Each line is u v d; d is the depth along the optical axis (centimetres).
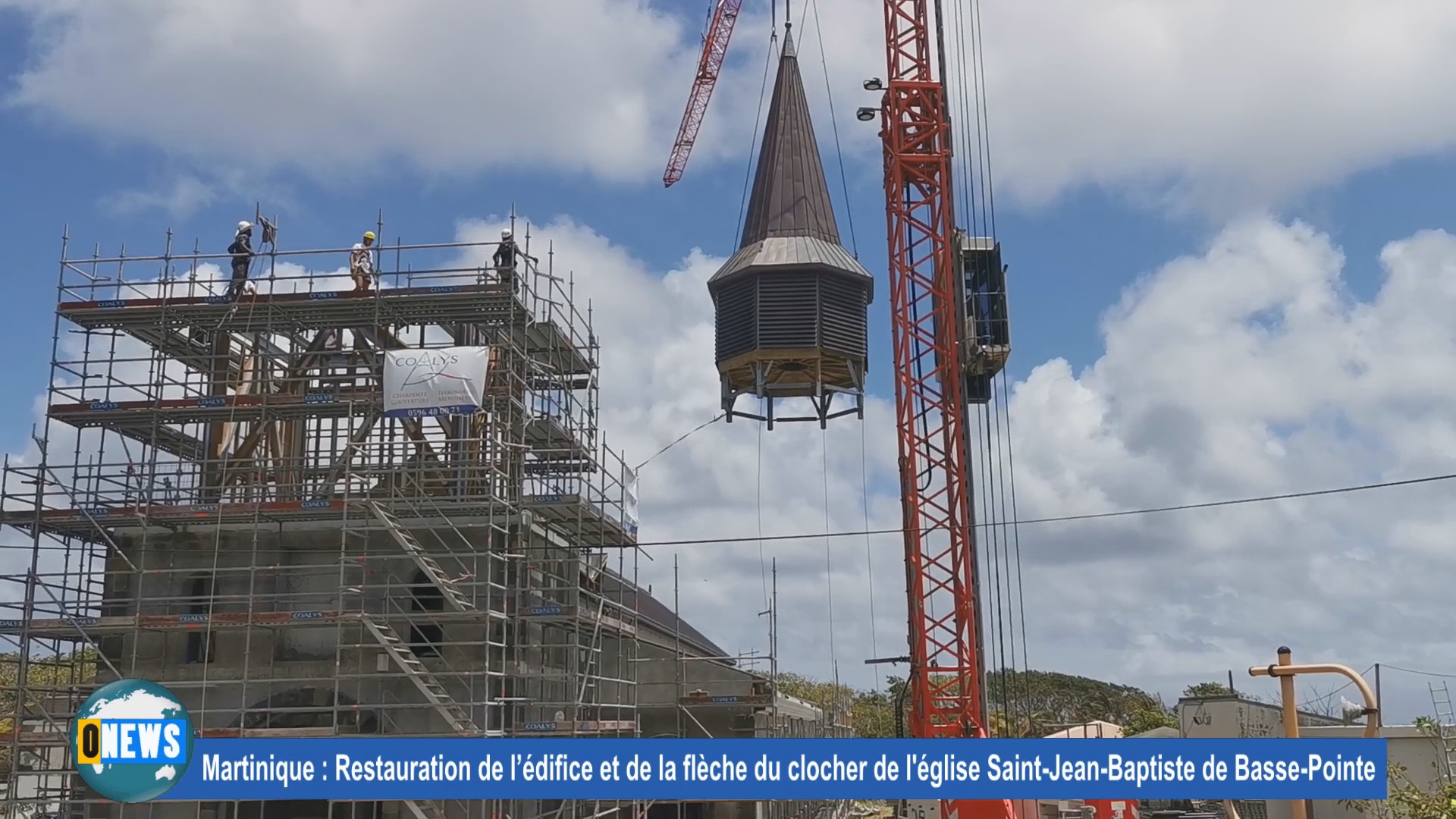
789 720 6166
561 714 3975
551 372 4322
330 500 3628
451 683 3694
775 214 5388
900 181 5544
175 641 3725
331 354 4028
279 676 3666
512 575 3903
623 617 4866
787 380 5484
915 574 5244
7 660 3741
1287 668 1540
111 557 3841
